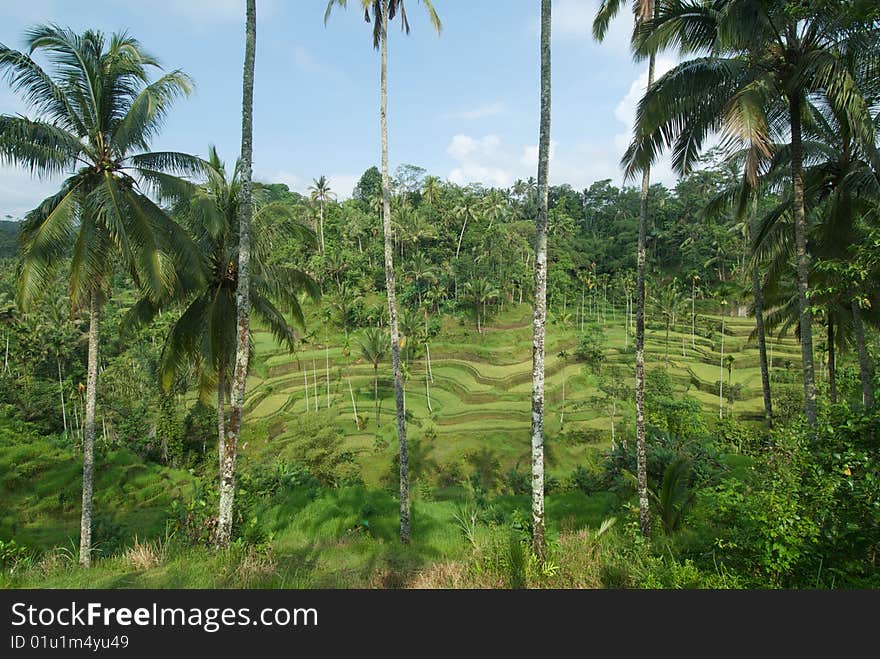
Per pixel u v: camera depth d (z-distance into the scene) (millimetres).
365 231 68438
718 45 10008
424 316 58031
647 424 17516
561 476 29922
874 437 6930
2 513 22297
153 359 37844
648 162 10656
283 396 44719
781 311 19438
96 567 9945
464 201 68812
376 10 13008
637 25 10523
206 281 12812
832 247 12047
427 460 32531
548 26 9000
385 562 10273
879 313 15117
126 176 11641
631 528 10430
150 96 11086
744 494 7629
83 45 10961
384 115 13125
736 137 8484
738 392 39219
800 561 6867
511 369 49281
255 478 17938
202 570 9125
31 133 10039
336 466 28688
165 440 33312
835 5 8852
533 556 8703
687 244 63188
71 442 31797
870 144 9320
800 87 9898
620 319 63344
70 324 40531
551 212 74875
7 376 37531
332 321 57281
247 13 10164
